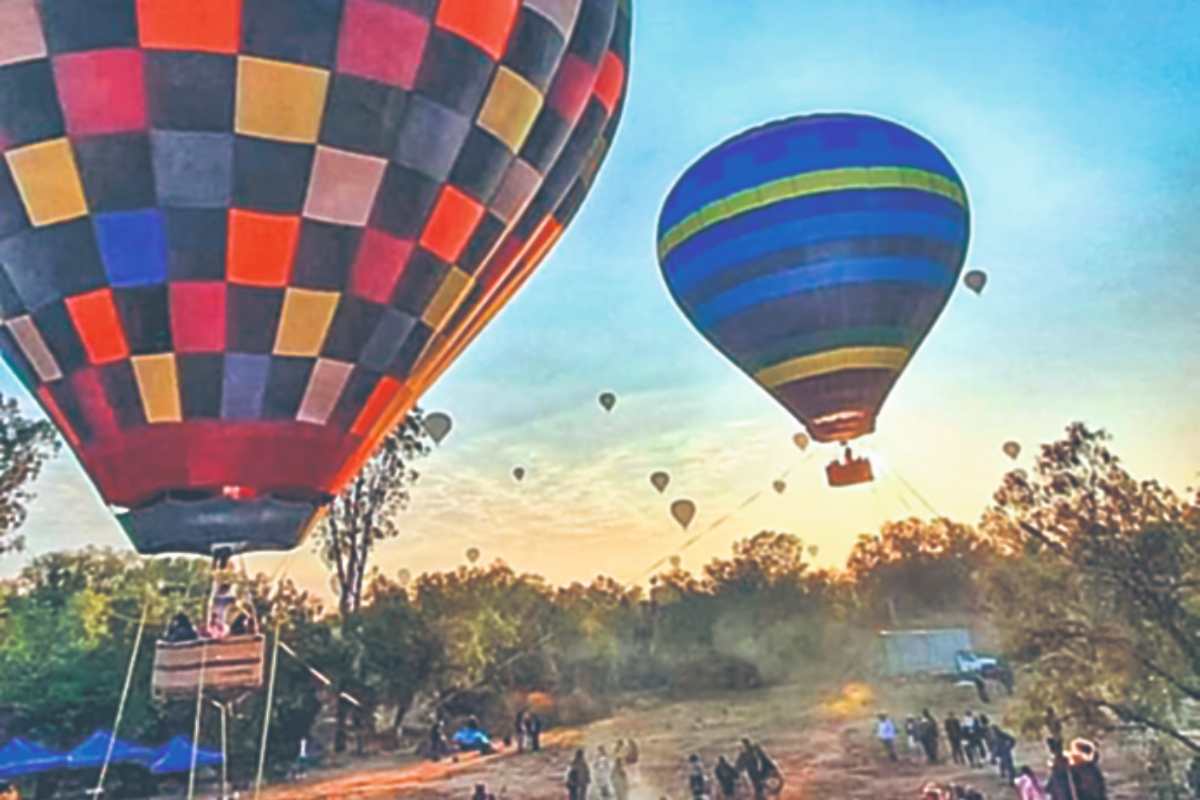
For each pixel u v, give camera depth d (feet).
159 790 49.24
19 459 66.59
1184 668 34.22
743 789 44.27
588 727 71.46
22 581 64.03
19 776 47.44
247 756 52.34
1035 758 43.70
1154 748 34.76
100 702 55.93
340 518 74.08
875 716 63.41
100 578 64.59
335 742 62.03
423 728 67.21
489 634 76.07
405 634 67.51
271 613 62.69
